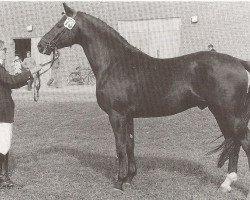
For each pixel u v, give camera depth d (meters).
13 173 6.80
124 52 5.96
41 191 5.80
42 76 23.41
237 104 5.29
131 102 5.77
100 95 5.90
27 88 21.89
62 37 6.04
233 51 20.95
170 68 5.66
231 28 20.92
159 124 10.89
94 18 6.09
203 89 5.41
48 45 6.05
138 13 22.94
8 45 25.59
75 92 19.84
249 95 5.35
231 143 5.49
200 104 5.59
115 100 5.77
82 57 24.30
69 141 9.47
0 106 5.80
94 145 9.00
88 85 23.72
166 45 22.42
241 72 5.31
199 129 10.29
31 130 10.77
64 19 6.07
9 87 5.94
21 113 13.06
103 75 5.93
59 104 14.66
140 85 5.70
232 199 5.38
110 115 5.84
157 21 22.56
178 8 21.97
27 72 5.93
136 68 5.80
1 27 25.67
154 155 7.88
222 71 5.29
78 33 6.09
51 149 8.59
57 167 7.11
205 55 5.51
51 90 20.97
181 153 8.06
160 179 6.31
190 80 5.49
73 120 11.83
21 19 25.28
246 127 5.33
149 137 9.69
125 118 5.81
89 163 7.38
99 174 6.65
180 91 5.53
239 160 7.39
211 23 21.31
